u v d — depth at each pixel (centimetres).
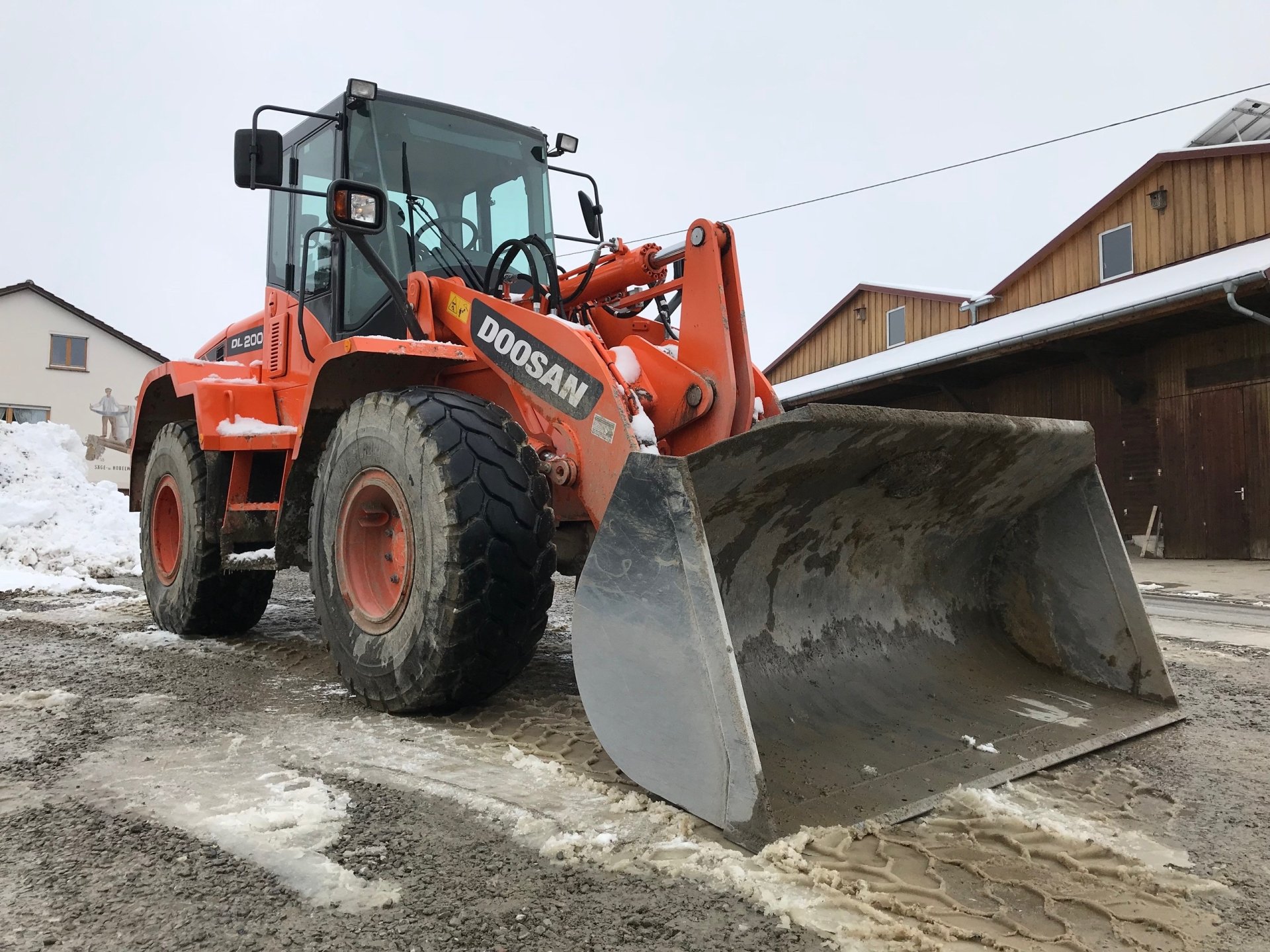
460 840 178
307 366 384
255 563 375
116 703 292
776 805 189
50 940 138
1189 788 218
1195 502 1109
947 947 140
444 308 318
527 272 386
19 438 968
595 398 264
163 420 506
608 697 206
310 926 143
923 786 209
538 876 162
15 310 2533
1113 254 1368
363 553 296
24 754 233
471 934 141
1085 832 188
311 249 382
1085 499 296
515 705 287
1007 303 1564
